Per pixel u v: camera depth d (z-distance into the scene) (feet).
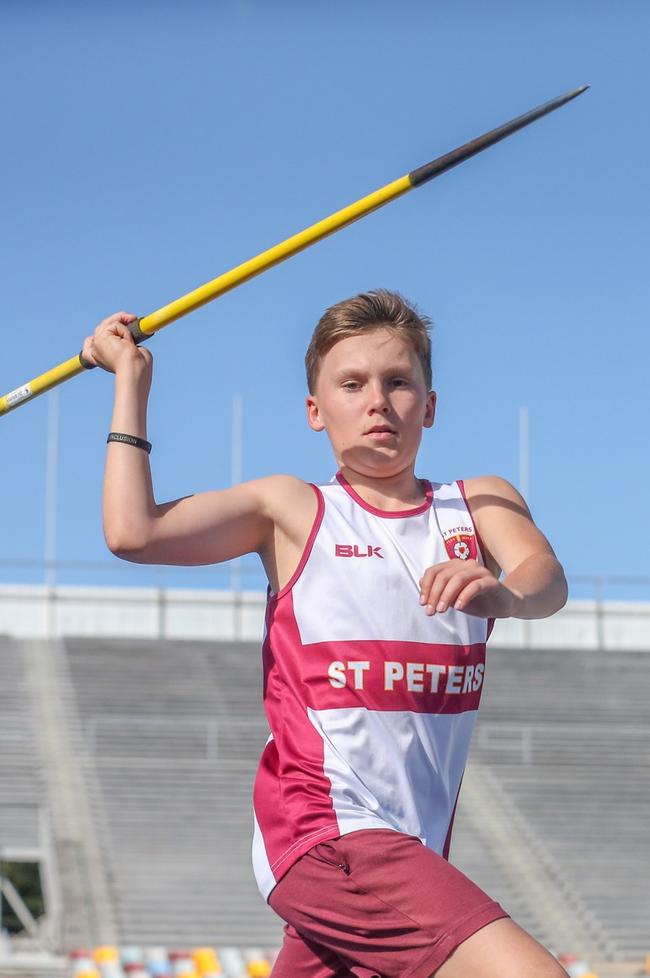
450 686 17.70
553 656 168.96
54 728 140.56
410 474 18.94
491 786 133.18
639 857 120.06
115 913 105.91
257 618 173.99
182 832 120.06
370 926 16.20
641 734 145.18
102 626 172.24
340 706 17.28
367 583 17.75
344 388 18.61
